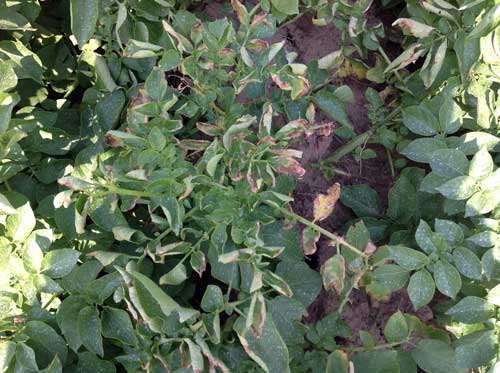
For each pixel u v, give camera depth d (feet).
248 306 1.90
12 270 1.83
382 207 2.50
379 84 2.73
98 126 2.15
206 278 2.27
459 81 2.30
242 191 1.94
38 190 2.11
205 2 2.58
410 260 1.96
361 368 2.04
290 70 2.03
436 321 2.42
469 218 2.24
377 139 2.56
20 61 2.13
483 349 1.93
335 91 2.27
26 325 1.82
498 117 2.22
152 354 1.86
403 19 2.26
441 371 1.99
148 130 1.89
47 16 2.36
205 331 1.84
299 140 2.49
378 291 2.17
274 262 2.14
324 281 1.98
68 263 1.82
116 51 2.26
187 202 1.94
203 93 2.05
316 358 2.12
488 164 1.91
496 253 1.96
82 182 1.72
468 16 2.24
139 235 1.90
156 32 2.26
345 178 2.61
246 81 1.99
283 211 1.95
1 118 1.78
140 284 1.78
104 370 1.89
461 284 2.02
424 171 2.40
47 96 2.35
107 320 1.87
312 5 2.51
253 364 1.95
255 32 2.07
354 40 2.57
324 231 1.95
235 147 1.91
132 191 1.82
